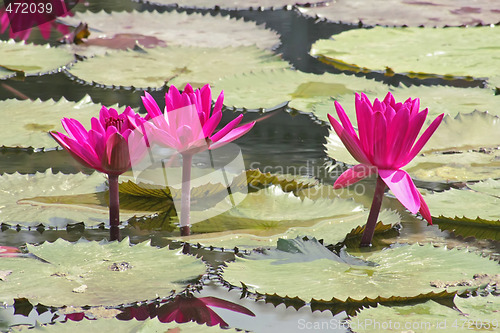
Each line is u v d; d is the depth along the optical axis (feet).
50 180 10.89
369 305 9.89
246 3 21.20
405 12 19.66
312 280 10.00
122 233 10.41
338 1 21.12
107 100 12.21
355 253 10.24
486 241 10.37
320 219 10.52
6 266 10.05
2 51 14.87
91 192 10.78
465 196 10.75
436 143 11.45
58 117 11.83
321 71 14.32
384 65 14.49
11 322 9.75
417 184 10.95
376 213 10.27
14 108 11.97
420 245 10.28
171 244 10.32
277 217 10.55
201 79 13.29
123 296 9.87
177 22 18.54
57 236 10.36
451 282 9.98
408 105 10.12
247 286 9.98
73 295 9.87
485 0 21.34
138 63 14.29
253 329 9.77
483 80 13.58
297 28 18.47
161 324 9.72
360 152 10.12
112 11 19.70
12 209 10.58
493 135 11.54
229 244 10.30
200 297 9.94
